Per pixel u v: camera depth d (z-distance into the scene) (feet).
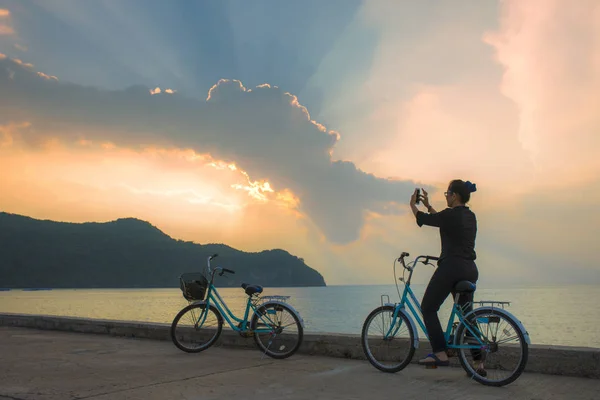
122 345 24.34
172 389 14.84
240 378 16.43
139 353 21.88
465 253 16.49
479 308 15.65
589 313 297.74
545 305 418.72
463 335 15.87
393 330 17.84
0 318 33.55
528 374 16.29
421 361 16.57
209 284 22.72
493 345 15.19
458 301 16.42
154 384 15.53
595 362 15.49
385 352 18.17
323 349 20.77
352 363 19.13
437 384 15.35
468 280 16.33
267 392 14.46
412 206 17.75
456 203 17.08
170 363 19.33
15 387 15.15
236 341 23.08
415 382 15.67
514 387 14.73
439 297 16.44
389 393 14.24
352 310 344.49
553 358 16.16
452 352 16.26
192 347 22.80
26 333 29.40
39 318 31.45
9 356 21.09
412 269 17.56
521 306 403.34
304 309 365.40
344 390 14.66
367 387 15.05
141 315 248.73
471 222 16.81
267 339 21.21
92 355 21.33
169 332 25.71
